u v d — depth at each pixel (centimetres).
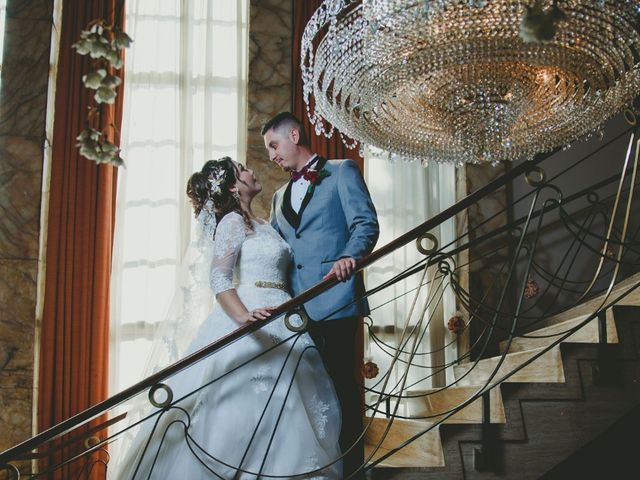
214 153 587
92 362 521
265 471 288
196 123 589
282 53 588
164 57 594
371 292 337
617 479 448
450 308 574
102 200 545
